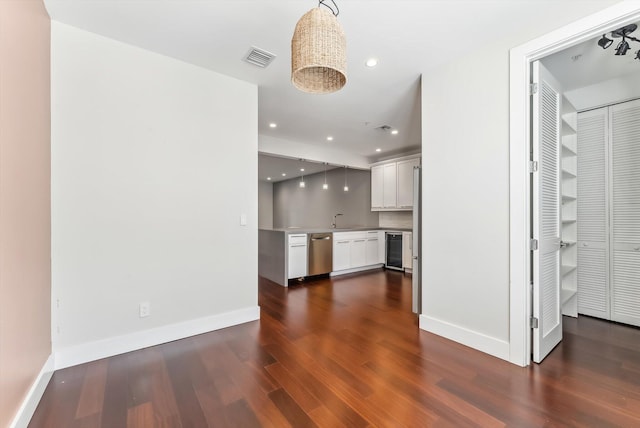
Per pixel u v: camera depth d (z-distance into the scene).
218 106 2.74
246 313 2.90
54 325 1.97
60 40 2.01
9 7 1.35
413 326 2.78
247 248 2.93
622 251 2.82
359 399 1.66
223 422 1.47
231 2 1.82
